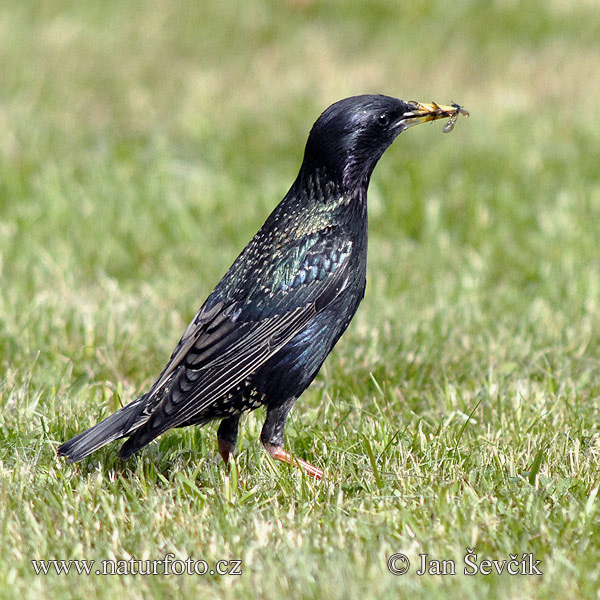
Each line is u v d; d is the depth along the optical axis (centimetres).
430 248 1545
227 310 835
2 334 1164
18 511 753
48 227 1574
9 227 1554
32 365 1073
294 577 655
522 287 1429
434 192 1777
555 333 1211
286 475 834
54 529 732
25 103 2220
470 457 863
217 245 1592
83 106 2259
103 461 873
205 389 807
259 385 833
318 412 989
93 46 2623
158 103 2297
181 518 742
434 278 1430
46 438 893
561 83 2420
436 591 628
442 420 959
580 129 2066
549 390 1029
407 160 1909
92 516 750
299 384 845
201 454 906
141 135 2094
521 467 848
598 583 647
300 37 2741
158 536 722
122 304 1278
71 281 1364
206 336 828
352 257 856
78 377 1059
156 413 787
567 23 2822
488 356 1138
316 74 2495
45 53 2548
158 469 871
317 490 805
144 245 1539
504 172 1867
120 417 802
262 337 828
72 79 2405
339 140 852
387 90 2391
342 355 1133
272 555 689
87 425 935
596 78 2447
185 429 947
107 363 1104
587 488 793
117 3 2917
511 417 962
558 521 739
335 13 2884
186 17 2841
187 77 2464
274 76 2483
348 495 802
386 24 2819
